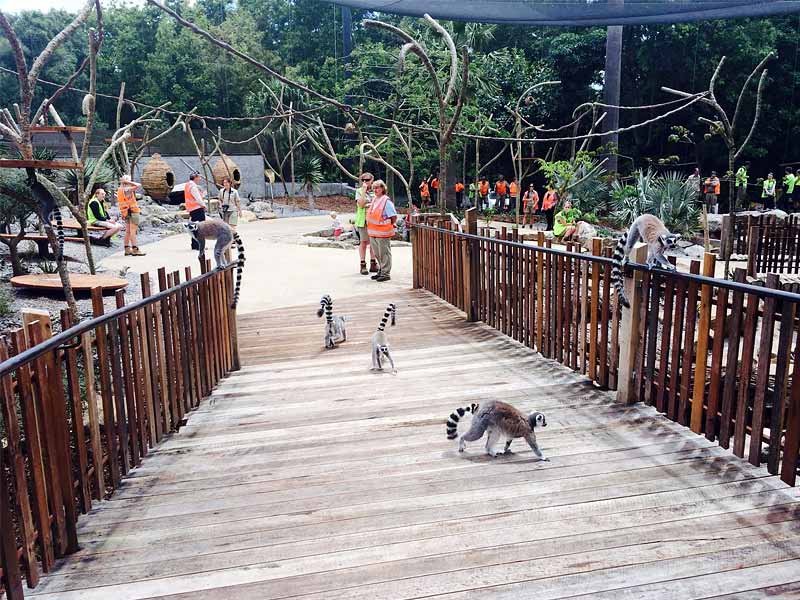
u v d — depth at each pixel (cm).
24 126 576
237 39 4475
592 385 510
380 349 575
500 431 374
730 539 286
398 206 3475
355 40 4609
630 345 455
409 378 550
